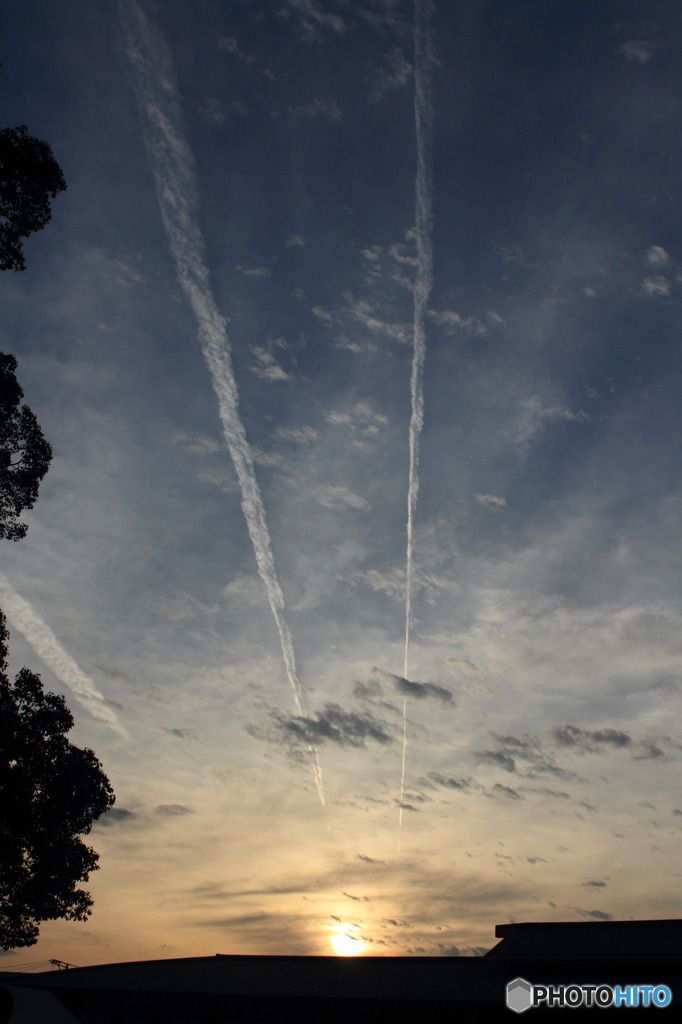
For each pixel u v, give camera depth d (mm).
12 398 28547
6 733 30359
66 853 33031
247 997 32625
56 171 28531
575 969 29203
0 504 28875
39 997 20828
